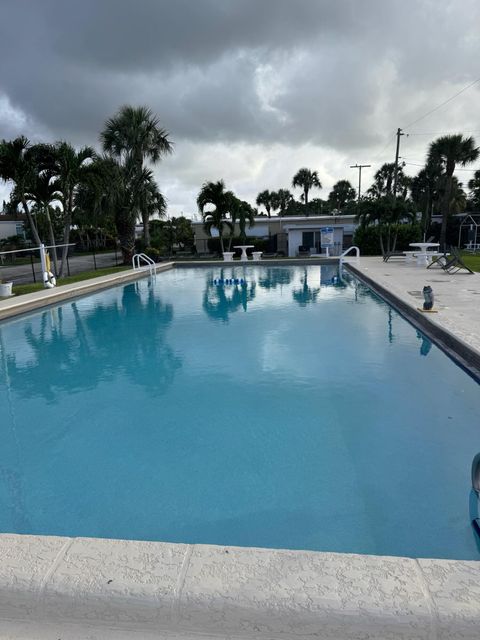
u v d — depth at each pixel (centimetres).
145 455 388
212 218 2464
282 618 155
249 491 327
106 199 1864
